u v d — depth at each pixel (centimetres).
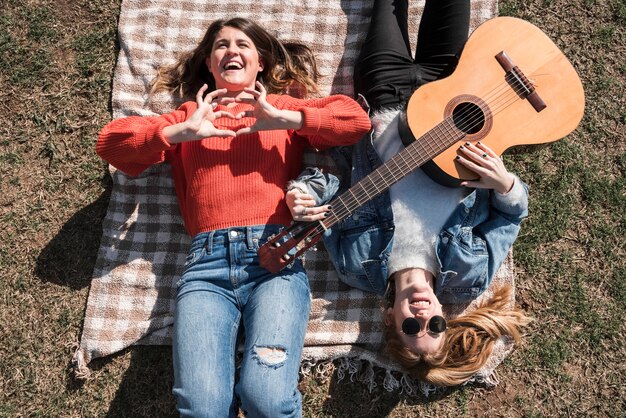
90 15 346
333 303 317
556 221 329
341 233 303
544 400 314
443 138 275
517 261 327
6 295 319
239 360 309
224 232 275
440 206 290
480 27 291
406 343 275
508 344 313
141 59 338
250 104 283
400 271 285
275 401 252
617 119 338
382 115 299
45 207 328
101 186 331
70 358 313
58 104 338
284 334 262
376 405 312
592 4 346
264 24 343
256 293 275
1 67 340
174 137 267
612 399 314
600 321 320
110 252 319
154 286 317
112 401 310
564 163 335
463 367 289
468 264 289
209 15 345
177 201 325
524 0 346
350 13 344
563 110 283
